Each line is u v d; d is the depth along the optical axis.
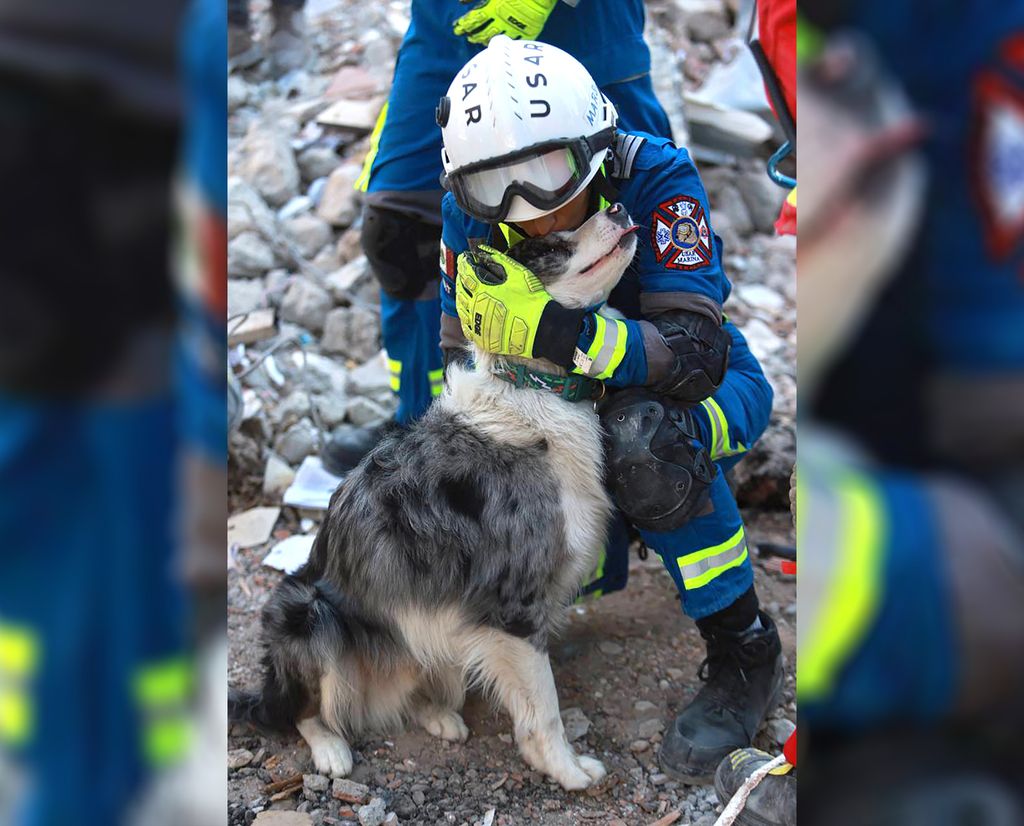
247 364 3.73
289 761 2.26
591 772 2.14
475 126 1.87
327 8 5.74
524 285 1.97
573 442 2.09
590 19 2.45
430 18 2.59
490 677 2.16
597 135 1.92
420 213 2.73
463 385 2.18
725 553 2.16
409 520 2.12
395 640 2.22
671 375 2.01
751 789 1.89
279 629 2.22
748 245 4.51
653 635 2.64
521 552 2.06
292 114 4.91
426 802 2.14
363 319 3.89
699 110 4.69
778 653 2.28
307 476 3.30
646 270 2.10
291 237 4.28
